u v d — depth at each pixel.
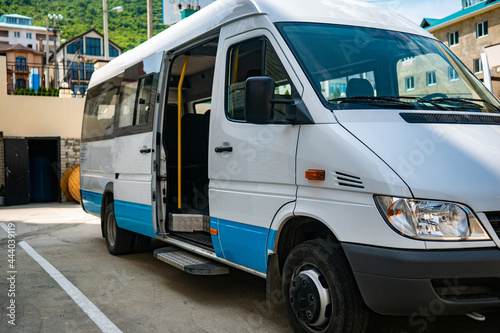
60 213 14.30
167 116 6.59
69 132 18.53
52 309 4.91
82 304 5.07
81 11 59.31
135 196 6.54
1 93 17.72
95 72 9.22
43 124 18.22
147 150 6.19
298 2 4.53
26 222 12.09
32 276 6.27
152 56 6.41
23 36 91.62
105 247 8.38
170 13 15.95
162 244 8.58
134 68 6.97
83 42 64.00
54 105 18.36
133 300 5.20
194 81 7.19
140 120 6.52
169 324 4.45
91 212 8.60
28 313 4.78
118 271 6.53
